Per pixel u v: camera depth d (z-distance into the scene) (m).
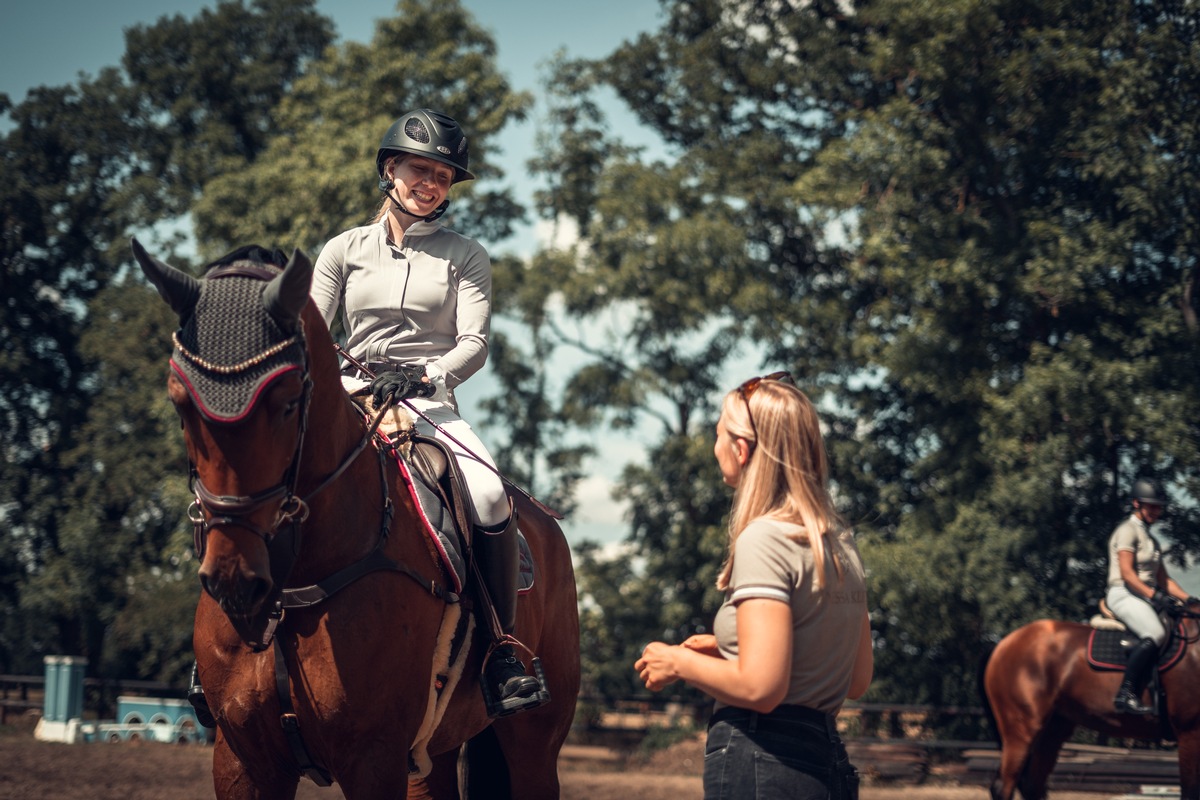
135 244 2.55
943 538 16.94
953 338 17.83
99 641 24.88
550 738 4.42
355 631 3.06
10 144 28.89
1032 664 9.01
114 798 10.10
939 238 18.19
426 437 3.63
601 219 21.94
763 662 2.40
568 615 4.52
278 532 2.88
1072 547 16.41
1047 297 16.86
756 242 22.56
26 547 26.69
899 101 18.27
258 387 2.53
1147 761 12.82
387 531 3.24
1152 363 15.83
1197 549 16.08
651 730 18.91
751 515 2.63
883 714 17.22
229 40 29.70
